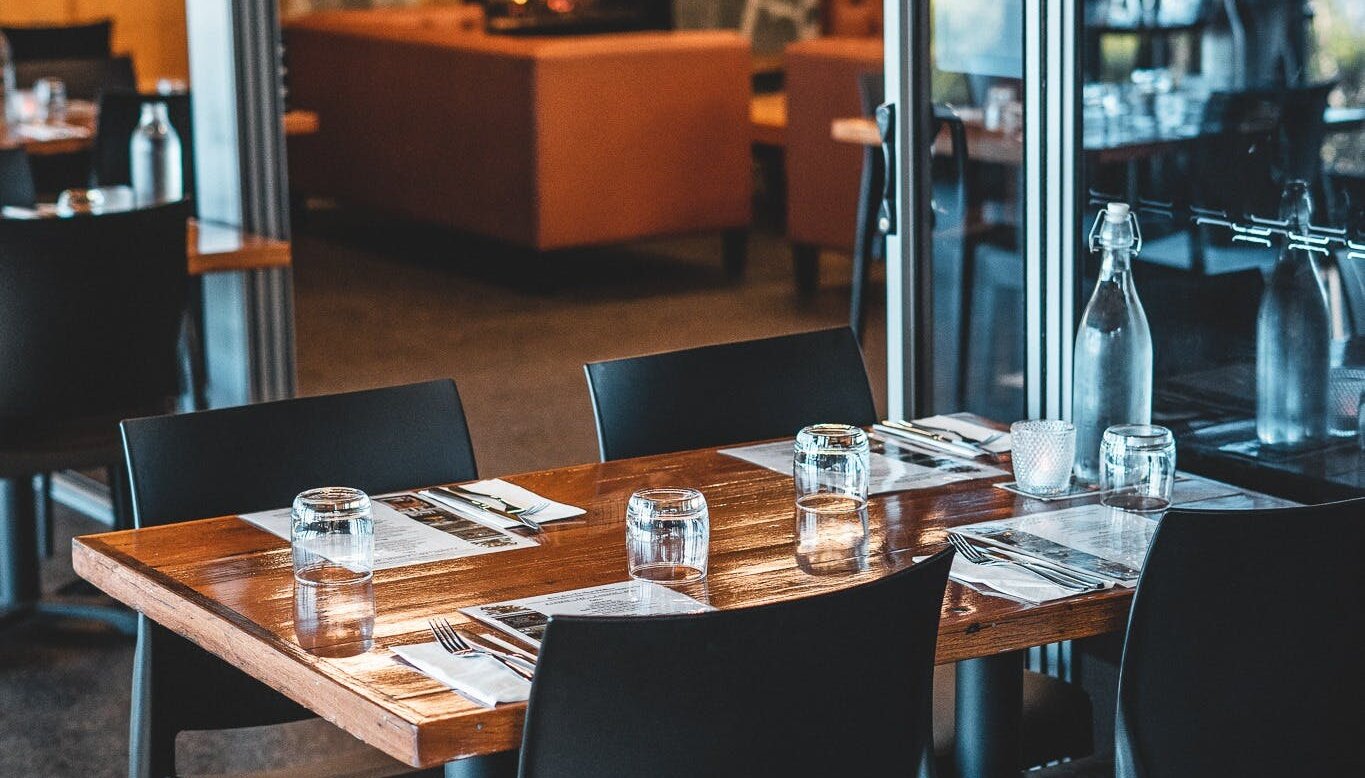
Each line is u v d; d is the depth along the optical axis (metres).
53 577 4.09
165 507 2.30
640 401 2.63
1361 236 2.42
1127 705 1.81
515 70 7.20
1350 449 2.49
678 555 1.88
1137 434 2.17
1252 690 1.83
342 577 1.88
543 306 7.11
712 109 7.55
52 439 3.47
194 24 4.47
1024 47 2.84
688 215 7.60
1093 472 2.28
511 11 9.83
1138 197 2.74
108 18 8.42
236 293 4.35
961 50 3.02
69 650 3.70
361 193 8.46
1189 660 1.80
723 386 2.70
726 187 7.66
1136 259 2.77
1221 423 2.69
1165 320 2.74
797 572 1.90
